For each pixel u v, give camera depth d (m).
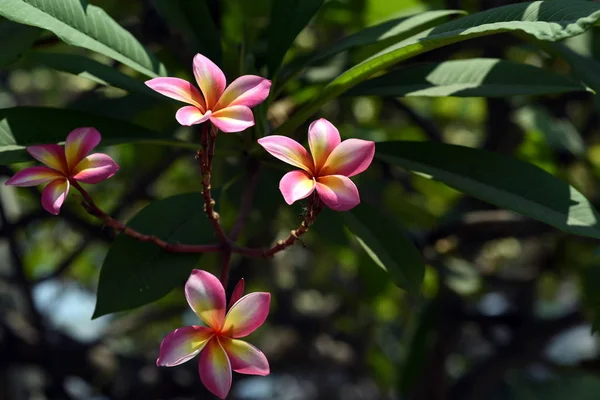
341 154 1.01
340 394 3.95
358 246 2.04
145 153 2.00
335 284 2.88
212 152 1.05
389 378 2.55
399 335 3.00
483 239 1.75
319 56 1.22
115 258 1.13
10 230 1.96
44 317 2.58
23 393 2.70
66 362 2.28
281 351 2.88
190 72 1.46
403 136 2.18
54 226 2.44
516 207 1.16
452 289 1.87
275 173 1.28
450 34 1.05
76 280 2.83
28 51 1.25
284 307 2.88
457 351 3.15
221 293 1.01
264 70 1.36
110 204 2.16
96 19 1.14
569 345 3.34
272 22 1.23
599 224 1.14
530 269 2.71
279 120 1.41
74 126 1.17
